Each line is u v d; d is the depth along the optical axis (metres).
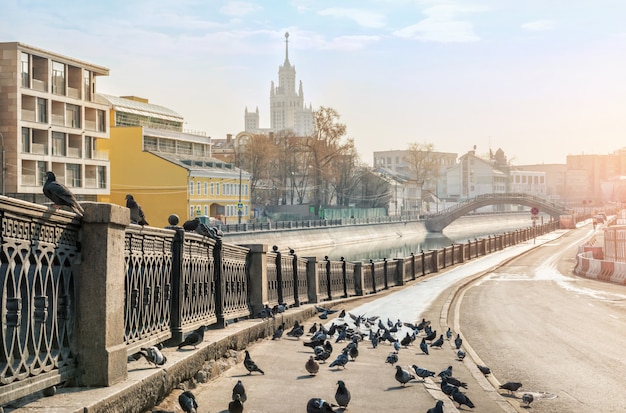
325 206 142.75
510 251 71.69
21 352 6.73
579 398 12.66
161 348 11.07
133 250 9.45
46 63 70.62
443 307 27.09
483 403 11.67
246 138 143.62
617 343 19.08
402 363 15.02
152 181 93.81
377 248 105.00
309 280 24.80
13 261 6.50
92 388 7.91
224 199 104.56
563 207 152.12
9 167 66.81
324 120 124.62
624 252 54.22
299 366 13.26
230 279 15.47
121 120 99.69
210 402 9.85
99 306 8.06
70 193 7.81
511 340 19.66
